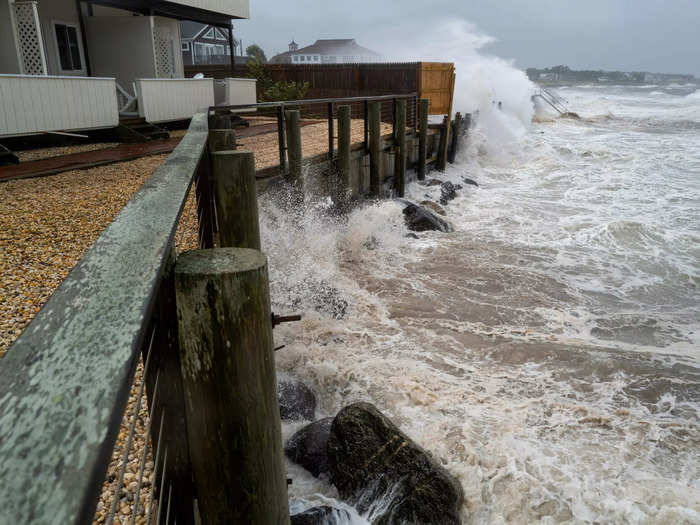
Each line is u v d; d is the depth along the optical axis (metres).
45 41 10.19
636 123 27.55
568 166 14.31
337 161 7.91
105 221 4.40
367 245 7.36
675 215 9.41
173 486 1.23
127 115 9.95
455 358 4.52
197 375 1.14
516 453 3.30
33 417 0.52
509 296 5.98
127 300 0.76
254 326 1.14
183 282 1.07
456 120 14.08
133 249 0.95
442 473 2.93
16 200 4.98
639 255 7.40
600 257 7.33
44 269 3.34
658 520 2.81
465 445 3.36
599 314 5.58
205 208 3.32
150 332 0.96
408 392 3.95
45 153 7.81
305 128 12.05
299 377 4.16
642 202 10.40
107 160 7.07
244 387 1.16
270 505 1.33
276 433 1.29
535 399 3.91
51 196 5.17
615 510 2.88
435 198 10.47
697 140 20.00
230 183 2.71
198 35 37.34
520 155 16.02
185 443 1.20
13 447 0.49
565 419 3.67
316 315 5.15
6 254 3.57
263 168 6.21
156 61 11.38
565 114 29.41
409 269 6.76
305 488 3.08
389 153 10.19
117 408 0.54
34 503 0.43
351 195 8.22
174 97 10.71
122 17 11.22
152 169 6.70
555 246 7.79
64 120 8.12
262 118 14.75
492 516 2.88
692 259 7.27
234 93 13.08
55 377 0.58
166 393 1.12
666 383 4.13
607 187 11.75
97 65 11.59
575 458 3.27
